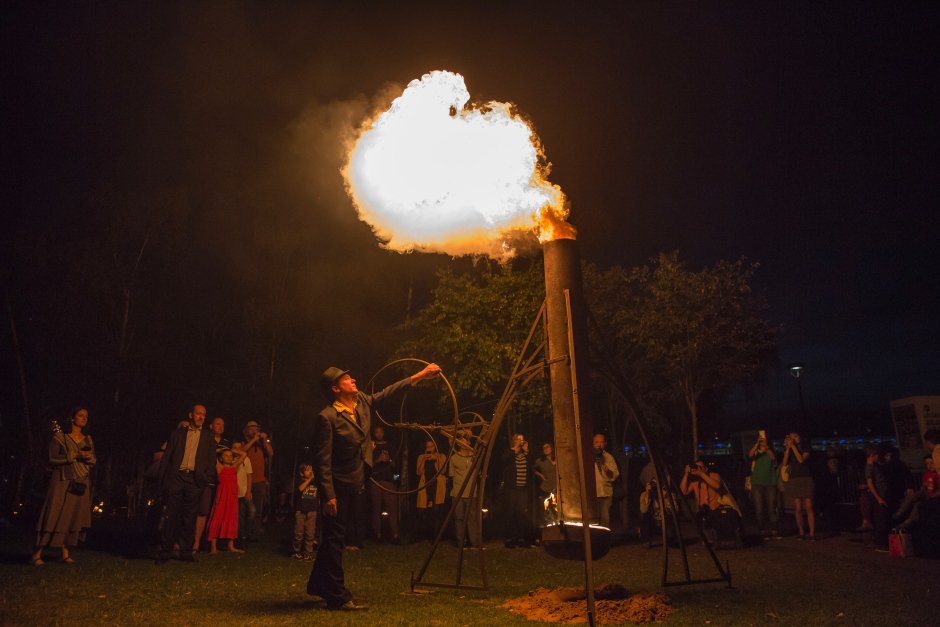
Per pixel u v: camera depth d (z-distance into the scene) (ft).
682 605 18.99
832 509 46.42
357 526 35.47
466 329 47.47
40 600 19.42
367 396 19.47
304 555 30.58
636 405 21.36
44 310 61.57
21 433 59.41
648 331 58.18
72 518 26.96
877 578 23.97
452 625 16.56
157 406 65.05
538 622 16.94
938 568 26.40
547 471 36.86
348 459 18.54
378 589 22.25
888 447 37.55
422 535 42.52
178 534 30.96
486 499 53.11
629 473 72.69
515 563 29.89
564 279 20.49
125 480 63.67
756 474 40.34
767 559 29.76
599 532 19.12
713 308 57.82
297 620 17.04
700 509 35.60
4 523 42.27
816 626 16.39
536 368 20.74
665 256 59.41
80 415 27.63
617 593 20.71
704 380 59.77
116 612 18.03
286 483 54.80
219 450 33.32
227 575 25.03
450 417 59.47
